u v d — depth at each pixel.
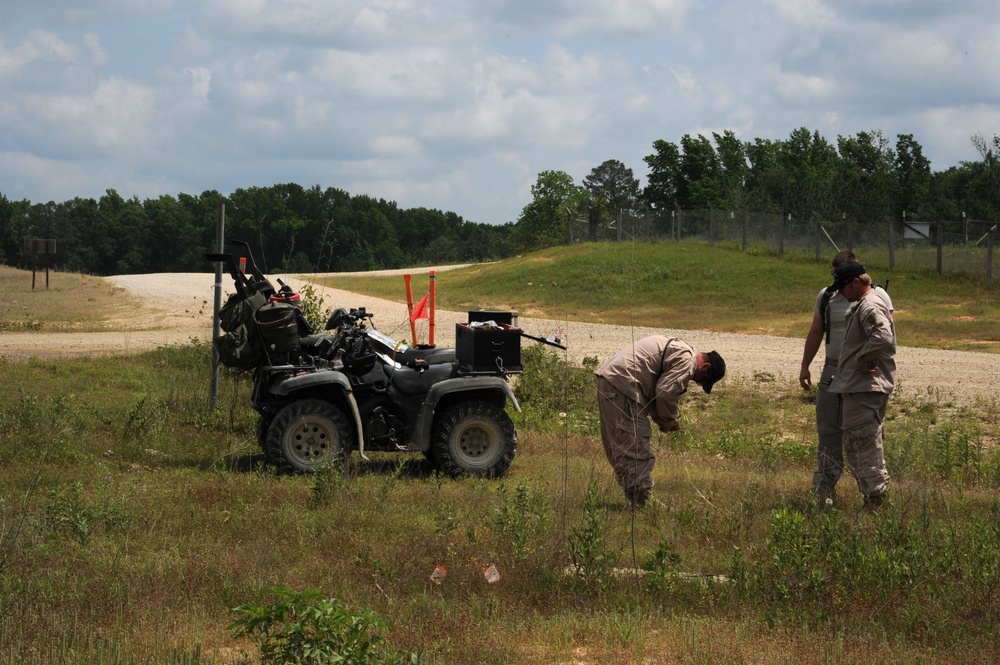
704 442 11.70
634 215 47.47
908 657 4.70
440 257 93.50
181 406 11.90
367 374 9.27
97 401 12.27
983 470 9.72
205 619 4.96
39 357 16.80
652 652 4.73
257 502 7.49
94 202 122.94
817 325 8.18
